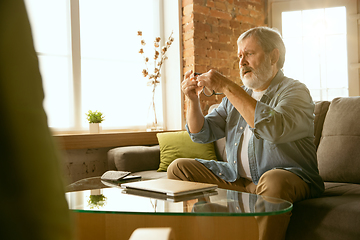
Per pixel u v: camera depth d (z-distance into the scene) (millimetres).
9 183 120
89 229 1274
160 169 2434
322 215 1281
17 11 122
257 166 1568
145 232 530
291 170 1402
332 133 1855
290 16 3637
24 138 119
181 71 3326
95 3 3084
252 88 1753
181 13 3330
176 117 3375
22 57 121
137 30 3314
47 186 123
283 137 1383
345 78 3508
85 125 2990
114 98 3162
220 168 1695
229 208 1002
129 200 1158
